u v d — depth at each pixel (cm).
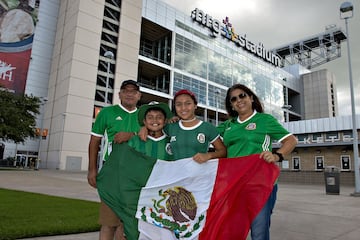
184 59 5028
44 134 3788
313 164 3006
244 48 6344
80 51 4000
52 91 4272
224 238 314
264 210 307
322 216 746
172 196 335
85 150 3859
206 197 330
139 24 4675
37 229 469
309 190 1717
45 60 4503
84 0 4134
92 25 4159
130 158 343
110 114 363
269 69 7062
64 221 545
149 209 332
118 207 331
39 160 4059
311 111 8288
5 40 4184
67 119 3772
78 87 3916
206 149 338
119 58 4378
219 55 5675
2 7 4212
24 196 892
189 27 5250
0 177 1756
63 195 1009
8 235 431
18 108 2978
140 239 321
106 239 340
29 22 4422
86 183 1595
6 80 4106
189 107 334
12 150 4016
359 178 1420
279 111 7088
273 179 313
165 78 4959
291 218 712
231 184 325
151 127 340
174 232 325
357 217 735
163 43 5228
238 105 342
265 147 327
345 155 2825
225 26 5931
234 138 337
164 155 344
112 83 4300
